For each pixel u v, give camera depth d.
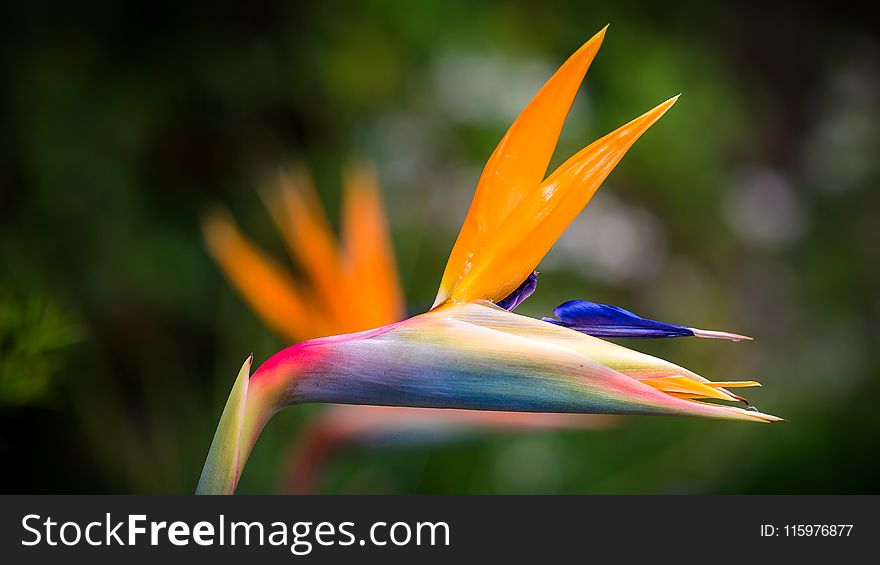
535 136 0.95
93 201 1.93
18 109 1.91
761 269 3.02
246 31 2.20
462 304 0.95
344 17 2.34
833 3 4.31
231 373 1.84
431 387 0.94
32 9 1.96
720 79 3.18
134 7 2.06
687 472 1.95
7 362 1.04
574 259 2.33
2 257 1.79
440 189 2.31
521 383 0.93
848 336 3.02
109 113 1.99
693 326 2.65
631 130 0.94
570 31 2.74
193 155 2.13
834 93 3.92
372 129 2.31
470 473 1.76
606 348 0.93
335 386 0.94
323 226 1.50
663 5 3.12
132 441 1.79
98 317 1.90
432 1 2.45
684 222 2.87
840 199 3.57
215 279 2.02
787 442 2.13
